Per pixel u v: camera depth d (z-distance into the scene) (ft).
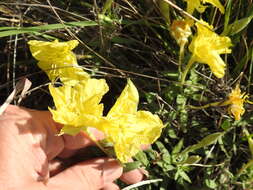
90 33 0.72
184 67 0.68
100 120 0.50
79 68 0.59
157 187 0.67
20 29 0.63
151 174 0.65
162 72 0.68
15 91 0.59
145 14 0.72
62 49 0.56
